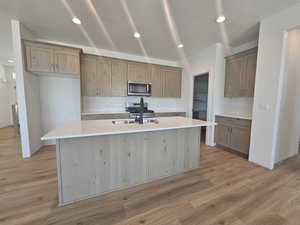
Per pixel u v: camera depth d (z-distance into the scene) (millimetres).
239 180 2018
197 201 1601
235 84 3162
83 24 2527
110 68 3648
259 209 1484
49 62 2797
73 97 3557
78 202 1574
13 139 3908
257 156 2506
